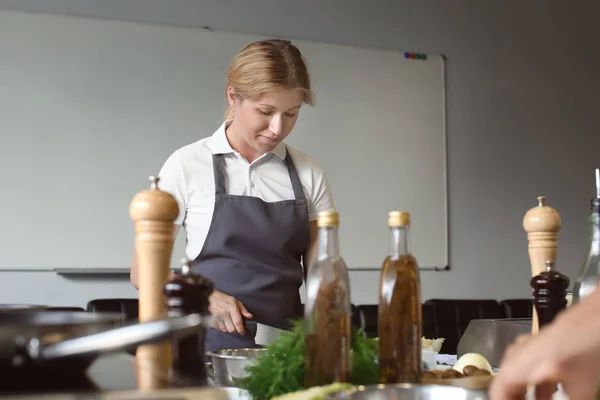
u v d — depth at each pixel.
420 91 4.12
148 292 0.84
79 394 0.45
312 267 0.84
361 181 3.94
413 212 4.06
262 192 1.78
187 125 3.60
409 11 4.15
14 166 3.32
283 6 3.86
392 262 0.87
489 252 4.25
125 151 3.49
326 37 3.95
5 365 0.54
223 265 1.70
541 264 1.10
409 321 0.86
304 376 0.83
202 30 3.65
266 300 1.69
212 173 1.75
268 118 1.61
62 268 3.35
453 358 1.31
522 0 4.47
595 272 0.99
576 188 4.52
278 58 1.57
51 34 3.40
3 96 3.32
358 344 0.89
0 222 3.28
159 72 3.57
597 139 4.61
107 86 3.48
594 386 0.56
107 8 3.51
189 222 1.75
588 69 4.62
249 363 0.92
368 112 3.98
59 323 0.58
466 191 4.22
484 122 4.30
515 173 4.36
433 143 4.14
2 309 0.81
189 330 0.57
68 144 3.40
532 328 1.02
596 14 4.68
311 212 1.85
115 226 3.45
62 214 3.37
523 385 0.58
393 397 0.65
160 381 0.55
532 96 4.45
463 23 4.29
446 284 4.13
